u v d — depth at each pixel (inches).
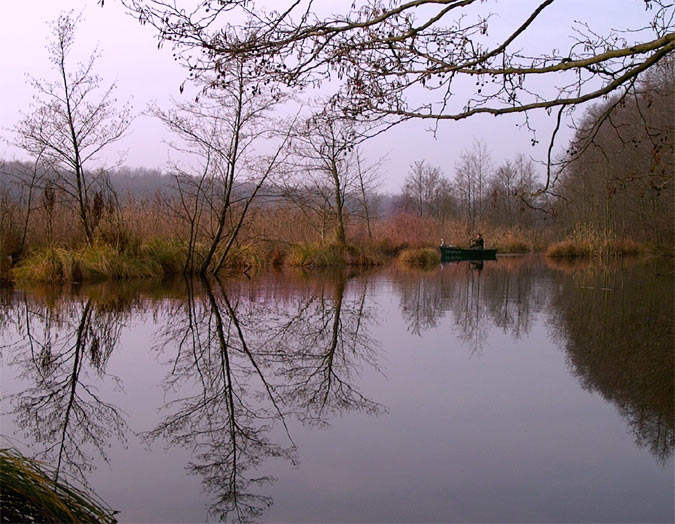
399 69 204.8
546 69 198.4
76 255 631.2
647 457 170.9
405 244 1434.5
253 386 246.4
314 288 628.4
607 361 290.5
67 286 579.5
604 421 201.9
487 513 138.1
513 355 303.0
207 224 808.3
